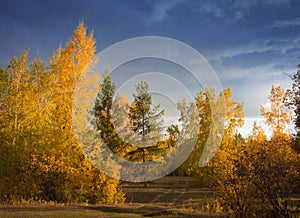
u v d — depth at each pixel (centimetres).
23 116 1239
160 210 995
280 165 820
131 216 874
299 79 923
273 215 795
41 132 1226
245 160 845
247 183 823
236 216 826
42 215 824
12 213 841
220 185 860
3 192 1167
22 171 1188
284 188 809
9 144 1220
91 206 1059
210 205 1007
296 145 874
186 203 1167
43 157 1168
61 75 1254
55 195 1200
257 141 965
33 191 1181
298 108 912
